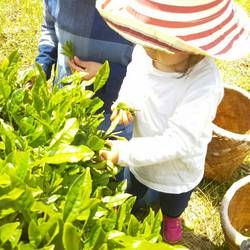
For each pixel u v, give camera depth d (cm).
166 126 168
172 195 193
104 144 130
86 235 100
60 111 122
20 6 389
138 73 171
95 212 100
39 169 107
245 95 260
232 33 143
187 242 230
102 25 178
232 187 211
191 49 133
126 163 155
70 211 94
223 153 238
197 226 238
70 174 111
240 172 271
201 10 135
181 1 133
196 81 154
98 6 141
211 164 247
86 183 95
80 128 129
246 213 231
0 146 108
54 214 90
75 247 89
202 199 250
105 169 129
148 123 172
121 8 142
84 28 179
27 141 115
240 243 187
